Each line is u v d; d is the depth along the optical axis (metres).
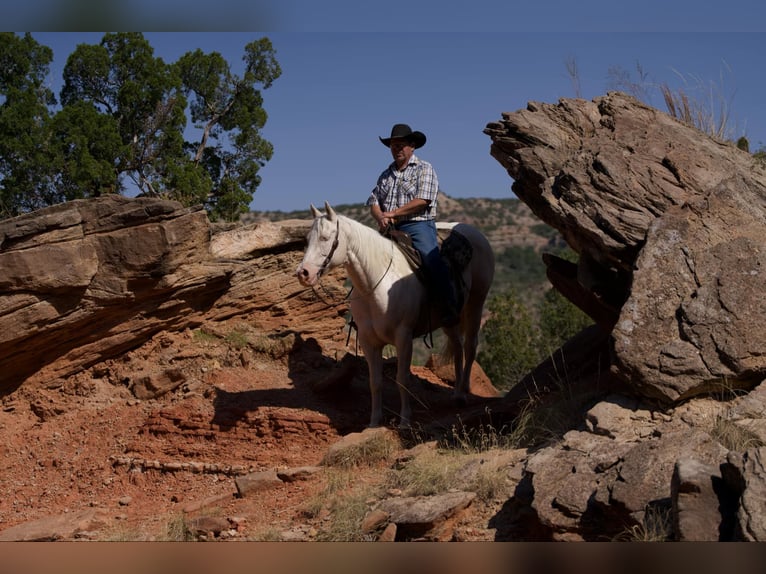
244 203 23.84
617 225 7.23
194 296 10.22
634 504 5.15
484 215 121.38
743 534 4.50
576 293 8.59
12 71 22.05
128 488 7.98
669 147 7.98
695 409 6.18
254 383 9.70
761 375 6.17
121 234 9.41
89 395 9.55
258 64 24.86
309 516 6.64
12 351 9.13
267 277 10.96
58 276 9.02
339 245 7.85
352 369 9.66
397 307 8.30
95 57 22.55
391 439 7.83
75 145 20.86
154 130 22.50
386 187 9.00
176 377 9.43
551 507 5.51
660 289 6.64
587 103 8.96
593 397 7.41
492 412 7.99
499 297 22.81
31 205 20.83
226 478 7.86
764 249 6.62
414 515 5.89
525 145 8.54
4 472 8.50
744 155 8.27
